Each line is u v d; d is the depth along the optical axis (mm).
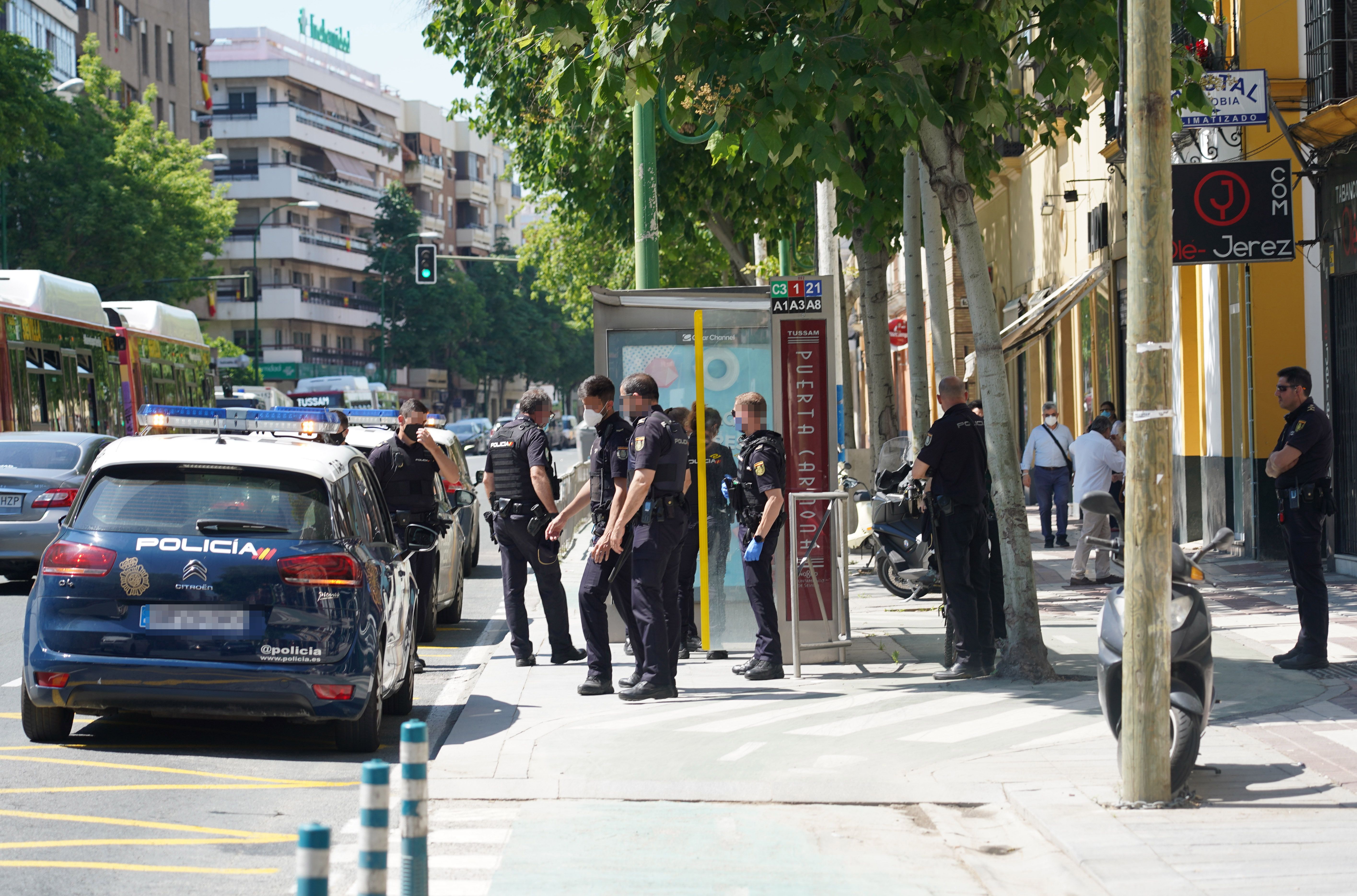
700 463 14266
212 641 9797
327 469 10516
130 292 69438
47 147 48250
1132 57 8250
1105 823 7828
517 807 8594
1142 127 8172
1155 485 8133
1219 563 21281
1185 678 8555
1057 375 34250
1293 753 9328
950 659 13352
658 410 12055
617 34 12484
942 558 12977
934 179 13133
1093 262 30375
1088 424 31594
